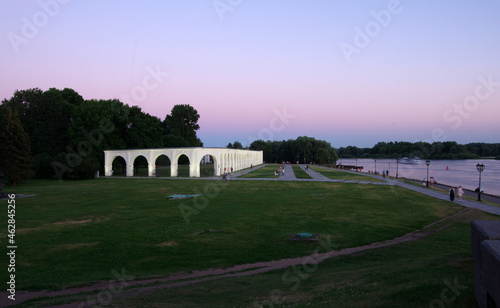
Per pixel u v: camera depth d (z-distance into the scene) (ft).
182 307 26.91
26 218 70.95
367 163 594.65
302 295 28.58
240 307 26.17
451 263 33.53
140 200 97.60
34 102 211.82
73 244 51.34
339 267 39.70
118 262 43.37
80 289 34.32
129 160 203.92
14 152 150.71
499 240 17.31
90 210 80.59
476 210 81.66
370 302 23.00
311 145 432.66
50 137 209.67
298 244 51.34
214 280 35.60
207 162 438.81
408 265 35.24
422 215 75.25
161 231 59.31
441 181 224.12
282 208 82.89
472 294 21.74
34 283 36.17
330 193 113.80
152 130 233.96
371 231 59.67
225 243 51.96
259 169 280.51
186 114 401.08
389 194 112.37
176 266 41.81
